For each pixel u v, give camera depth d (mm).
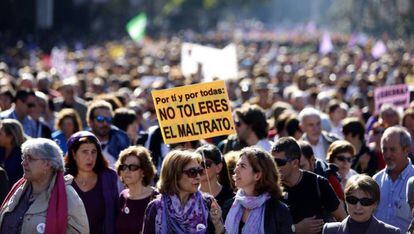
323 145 27469
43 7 165250
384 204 21453
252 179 17812
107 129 26453
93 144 20766
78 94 46406
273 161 17922
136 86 51688
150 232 17484
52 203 17609
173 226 17391
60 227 17594
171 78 55281
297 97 39062
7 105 34281
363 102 43188
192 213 17406
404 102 36906
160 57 110875
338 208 19844
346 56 106875
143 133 27062
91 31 195000
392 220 21359
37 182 17812
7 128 23844
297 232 19625
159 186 17594
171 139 19641
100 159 20906
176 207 17422
